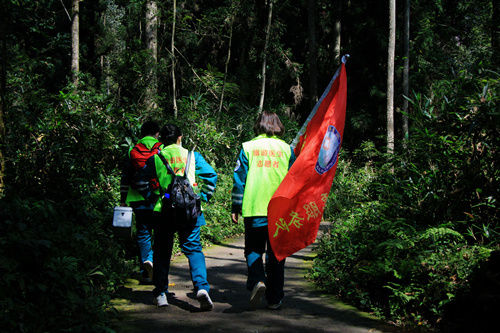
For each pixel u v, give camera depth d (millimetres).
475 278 3500
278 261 4043
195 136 10586
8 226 3580
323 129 4059
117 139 7523
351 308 4262
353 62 24109
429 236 4207
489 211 4465
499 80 4617
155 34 13273
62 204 4703
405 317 3824
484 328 3219
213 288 5141
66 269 3588
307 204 3979
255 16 22625
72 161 5793
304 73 25281
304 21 25812
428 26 22422
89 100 7543
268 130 4246
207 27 18578
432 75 21859
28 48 12773
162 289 4254
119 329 3582
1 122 4797
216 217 9297
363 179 12766
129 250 6270
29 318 3100
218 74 14070
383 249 4504
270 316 4008
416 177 4957
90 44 26250
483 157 4539
